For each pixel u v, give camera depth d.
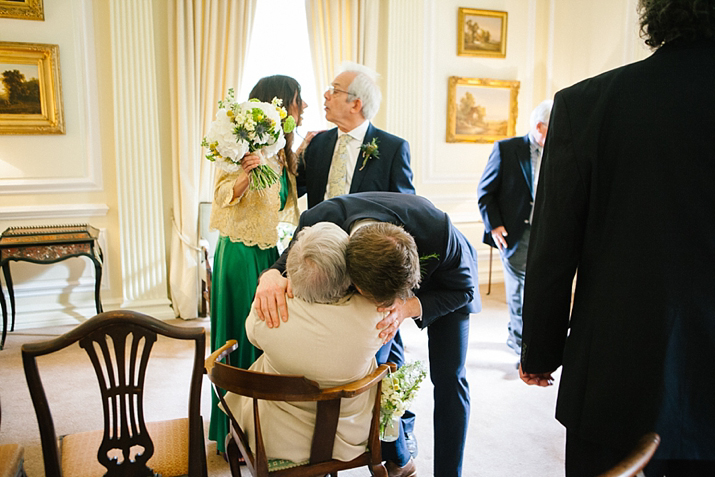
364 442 1.89
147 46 4.80
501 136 6.25
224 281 2.62
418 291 2.09
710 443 1.26
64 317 4.89
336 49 5.52
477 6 5.98
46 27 4.61
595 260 1.38
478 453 2.90
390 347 2.51
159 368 3.96
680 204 1.25
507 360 4.14
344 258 1.59
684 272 1.25
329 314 1.64
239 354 2.67
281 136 2.45
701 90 1.25
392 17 5.59
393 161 2.88
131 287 5.01
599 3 5.82
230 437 1.99
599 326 1.34
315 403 1.81
